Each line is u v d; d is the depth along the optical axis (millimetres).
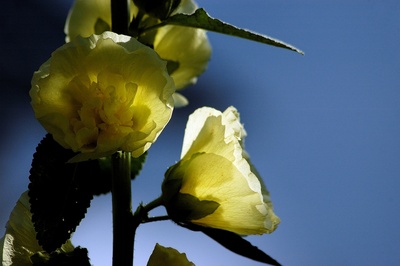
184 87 1104
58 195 949
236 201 964
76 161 913
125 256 970
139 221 972
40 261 982
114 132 920
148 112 921
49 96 921
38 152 949
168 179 968
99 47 920
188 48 1082
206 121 976
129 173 979
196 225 968
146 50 923
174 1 1021
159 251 982
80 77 922
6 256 989
